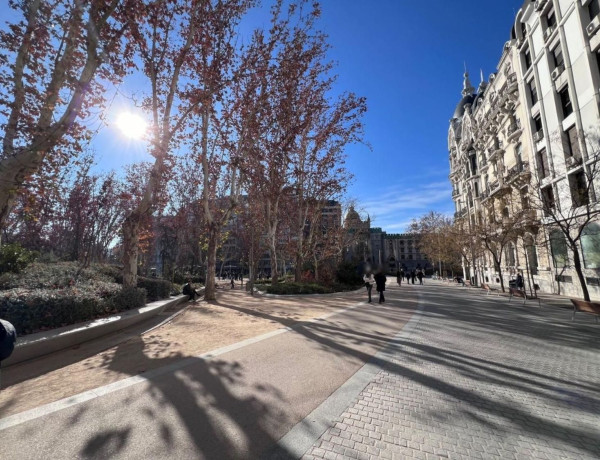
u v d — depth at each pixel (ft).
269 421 11.60
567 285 66.39
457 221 128.57
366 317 34.99
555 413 12.75
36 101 29.07
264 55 50.49
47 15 27.63
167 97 42.65
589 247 58.59
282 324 30.35
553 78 65.87
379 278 50.60
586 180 56.65
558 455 9.92
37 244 73.56
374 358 19.62
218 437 10.47
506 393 14.67
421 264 277.64
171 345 22.58
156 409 12.36
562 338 25.94
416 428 11.43
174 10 39.96
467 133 139.64
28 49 27.04
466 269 150.71
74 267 47.55
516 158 88.63
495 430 11.39
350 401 13.48
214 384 14.98
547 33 67.51
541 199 54.34
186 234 109.19
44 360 19.22
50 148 27.66
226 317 35.14
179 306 46.32
